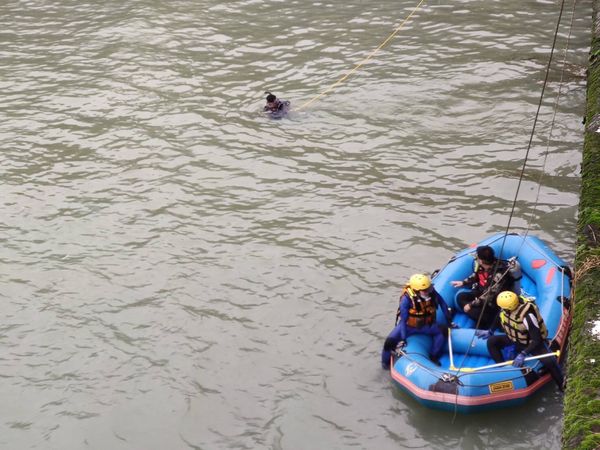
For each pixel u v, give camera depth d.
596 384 7.09
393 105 15.12
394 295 10.60
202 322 10.36
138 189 13.24
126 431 8.81
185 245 11.84
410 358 8.75
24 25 20.00
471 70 16.05
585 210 9.87
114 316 10.55
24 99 16.22
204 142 14.44
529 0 19.25
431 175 13.08
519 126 14.11
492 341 8.68
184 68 17.16
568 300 9.06
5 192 13.32
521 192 12.40
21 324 10.48
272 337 10.05
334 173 13.34
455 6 19.27
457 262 10.01
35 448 8.66
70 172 13.79
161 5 20.69
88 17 20.23
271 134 14.56
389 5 19.72
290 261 11.37
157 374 9.58
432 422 8.59
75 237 12.16
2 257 11.77
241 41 18.27
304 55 17.39
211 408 9.05
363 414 8.80
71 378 9.59
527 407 8.51
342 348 9.80
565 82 15.30
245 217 12.39
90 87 16.58
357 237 11.76
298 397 9.11
